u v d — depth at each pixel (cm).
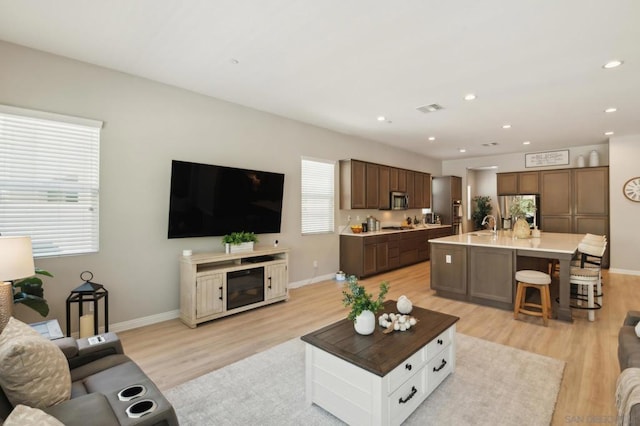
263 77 349
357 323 218
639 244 609
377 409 175
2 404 123
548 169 752
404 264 697
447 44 276
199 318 352
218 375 249
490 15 232
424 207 833
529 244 416
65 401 139
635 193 612
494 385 233
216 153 418
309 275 548
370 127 562
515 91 384
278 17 238
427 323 237
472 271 434
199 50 291
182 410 206
